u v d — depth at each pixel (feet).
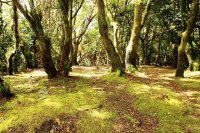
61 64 40.09
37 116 24.86
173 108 27.84
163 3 70.28
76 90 33.47
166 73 59.47
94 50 121.08
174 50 86.99
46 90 33.53
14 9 52.39
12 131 23.07
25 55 63.52
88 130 23.17
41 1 41.29
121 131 23.20
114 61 42.93
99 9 40.57
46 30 43.78
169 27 82.69
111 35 88.48
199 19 64.39
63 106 27.22
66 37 38.68
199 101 30.60
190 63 62.08
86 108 26.99
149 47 99.81
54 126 23.67
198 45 67.56
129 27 86.07
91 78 41.57
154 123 24.77
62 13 37.45
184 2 50.65
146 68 74.74
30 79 41.47
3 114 26.21
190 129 23.56
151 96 31.27
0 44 50.31
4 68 53.06
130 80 40.06
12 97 30.96
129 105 28.73
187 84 39.42
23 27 67.05
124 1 74.79
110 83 38.09
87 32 113.09
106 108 27.43
